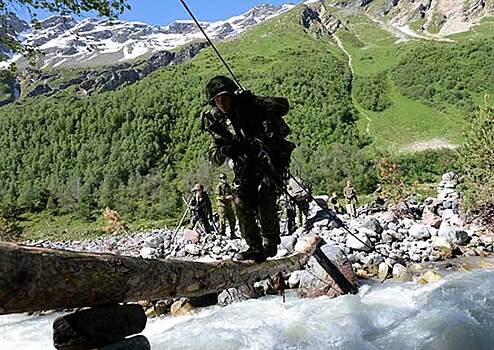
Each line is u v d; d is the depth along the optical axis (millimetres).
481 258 15641
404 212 23094
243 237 6297
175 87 143500
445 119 137250
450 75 154875
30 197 93938
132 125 125312
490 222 20062
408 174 103188
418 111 143000
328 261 11781
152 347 8719
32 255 3082
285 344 8336
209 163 5781
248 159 5641
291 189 18625
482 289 10641
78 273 3355
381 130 135250
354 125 137500
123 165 111938
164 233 26031
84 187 97188
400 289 11609
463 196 21828
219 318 10281
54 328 3766
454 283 11570
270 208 5883
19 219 86938
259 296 12125
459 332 8234
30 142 128750
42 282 3088
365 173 89125
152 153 117312
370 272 14172
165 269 4395
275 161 5664
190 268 4871
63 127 131500
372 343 8219
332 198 26391
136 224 60812
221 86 5395
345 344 8188
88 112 132875
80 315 3801
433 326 8602
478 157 20891
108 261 3695
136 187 95875
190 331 9438
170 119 129750
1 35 10336
